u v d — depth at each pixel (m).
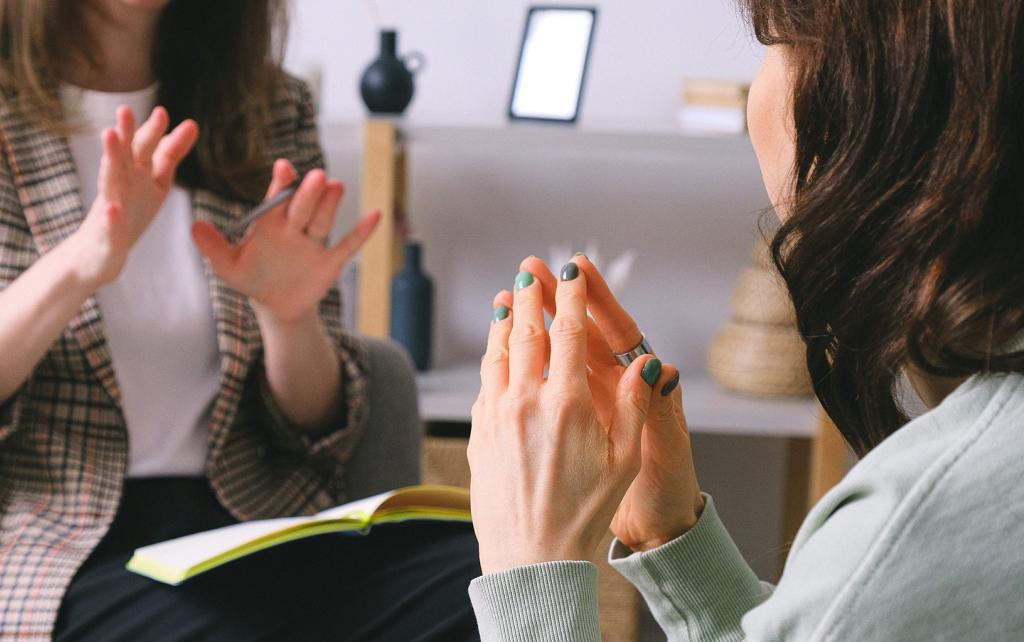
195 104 1.57
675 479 0.91
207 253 1.39
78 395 1.39
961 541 0.59
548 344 0.83
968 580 0.59
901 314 0.66
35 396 1.38
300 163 1.67
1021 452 0.59
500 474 0.77
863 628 0.60
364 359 1.61
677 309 2.69
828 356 0.84
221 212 1.55
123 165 1.25
